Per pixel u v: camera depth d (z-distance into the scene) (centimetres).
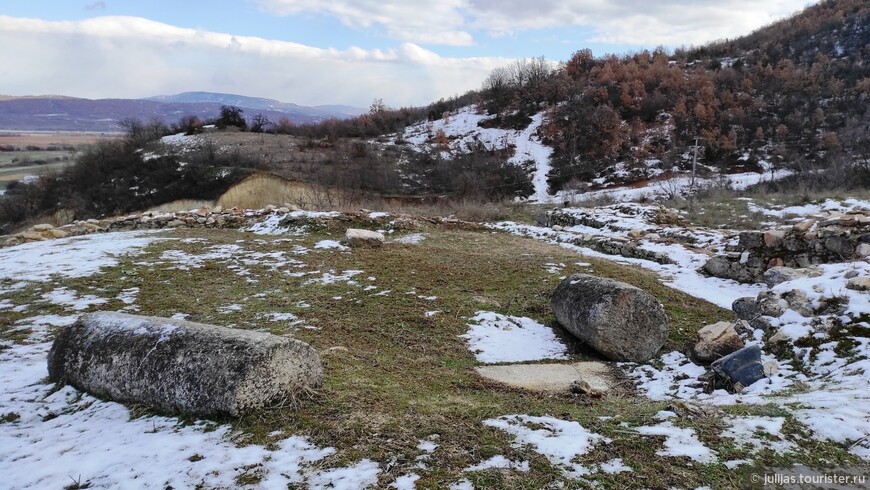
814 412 390
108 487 311
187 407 395
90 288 896
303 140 5775
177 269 1029
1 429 411
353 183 3888
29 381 505
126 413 422
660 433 362
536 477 304
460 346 668
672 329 731
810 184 2736
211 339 416
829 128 4488
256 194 3744
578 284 707
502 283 958
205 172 3972
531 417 399
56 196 4325
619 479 303
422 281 957
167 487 304
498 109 6669
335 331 691
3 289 887
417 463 318
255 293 880
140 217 1606
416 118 7600
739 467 318
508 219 2147
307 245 1262
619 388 559
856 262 746
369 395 436
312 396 418
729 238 1236
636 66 7031
